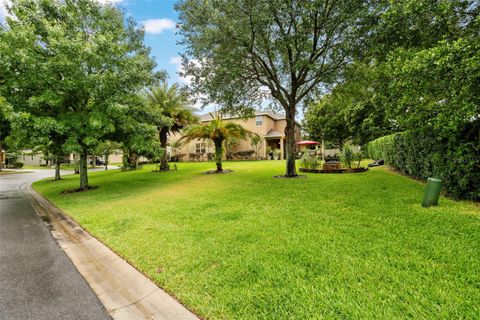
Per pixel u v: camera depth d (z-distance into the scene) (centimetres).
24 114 683
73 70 746
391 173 918
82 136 832
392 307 176
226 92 938
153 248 314
